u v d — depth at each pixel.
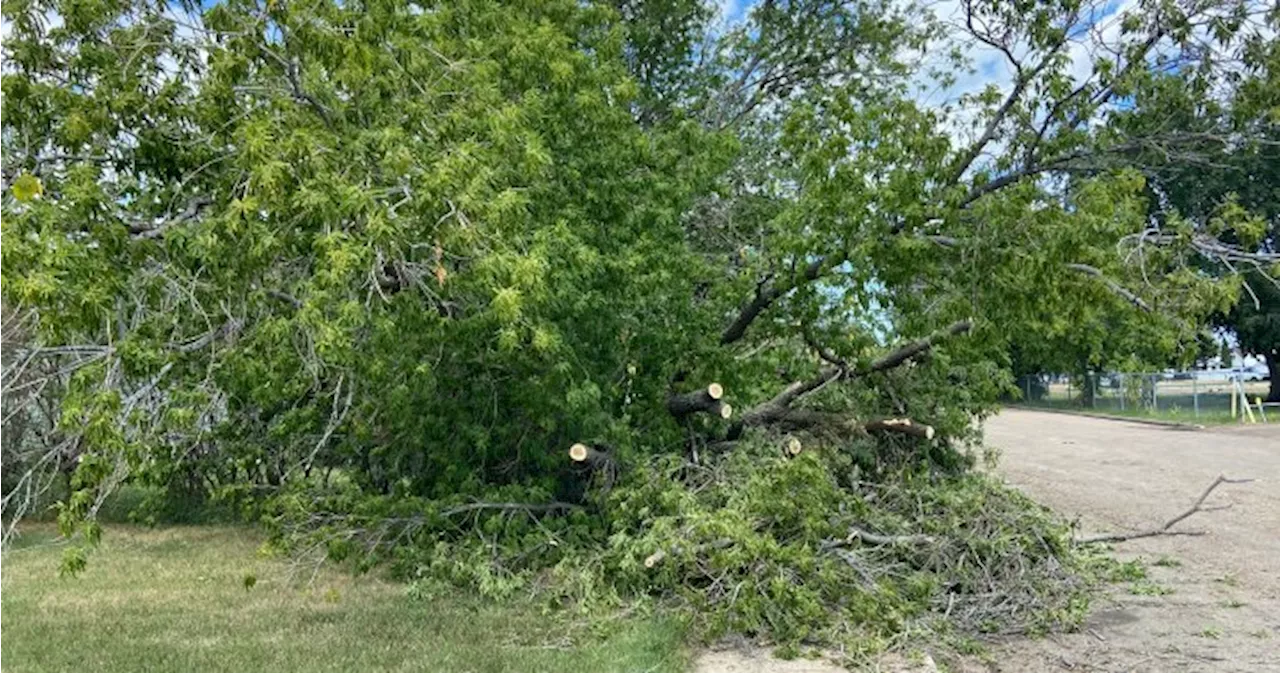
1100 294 6.84
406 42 6.16
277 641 6.13
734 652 5.88
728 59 14.02
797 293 8.35
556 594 6.79
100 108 5.23
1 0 5.32
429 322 6.43
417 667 5.55
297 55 5.49
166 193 5.64
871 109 7.79
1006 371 9.83
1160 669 5.49
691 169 8.80
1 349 7.30
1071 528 7.82
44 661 5.75
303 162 4.91
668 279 7.91
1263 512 10.73
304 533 7.62
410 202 5.00
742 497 6.93
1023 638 6.10
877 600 6.09
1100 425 25.20
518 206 5.46
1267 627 6.32
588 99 7.75
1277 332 29.11
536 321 6.49
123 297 5.04
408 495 8.05
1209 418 26.81
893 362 8.62
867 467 8.73
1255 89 7.89
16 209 4.82
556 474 8.41
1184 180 18.02
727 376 8.39
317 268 5.09
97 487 4.86
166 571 8.46
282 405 8.68
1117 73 8.18
